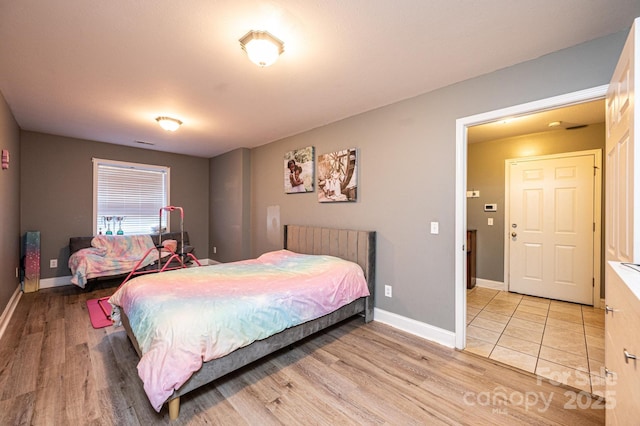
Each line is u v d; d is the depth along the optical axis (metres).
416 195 2.70
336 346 2.45
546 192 3.86
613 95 1.53
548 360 2.23
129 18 1.62
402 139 2.81
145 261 4.28
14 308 3.24
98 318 2.97
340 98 2.79
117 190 4.90
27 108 3.07
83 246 4.33
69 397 1.73
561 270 3.74
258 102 2.90
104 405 1.67
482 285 4.43
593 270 3.52
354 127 3.26
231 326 1.77
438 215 2.55
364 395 1.80
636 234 1.16
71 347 2.36
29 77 2.35
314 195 3.77
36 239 3.97
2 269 2.77
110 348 2.35
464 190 2.42
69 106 3.01
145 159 5.14
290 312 2.13
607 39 1.79
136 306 1.87
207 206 6.03
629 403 0.87
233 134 4.12
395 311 2.86
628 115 1.25
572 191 3.67
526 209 4.02
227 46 1.91
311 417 1.61
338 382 1.94
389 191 2.91
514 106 2.14
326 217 3.59
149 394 1.43
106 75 2.32
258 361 2.21
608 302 1.25
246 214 4.98
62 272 4.34
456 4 1.51
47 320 2.93
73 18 1.62
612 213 1.53
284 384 1.91
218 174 5.68
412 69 2.22
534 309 3.42
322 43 1.87
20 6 1.51
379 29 1.73
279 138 4.33
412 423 1.56
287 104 2.95
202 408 1.68
